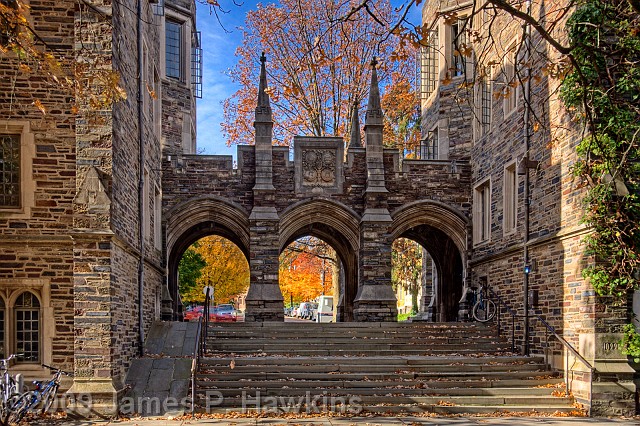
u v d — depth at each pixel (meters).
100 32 13.86
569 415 13.45
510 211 19.11
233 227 21.69
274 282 20.75
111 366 13.34
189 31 24.23
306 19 26.36
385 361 15.74
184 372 14.87
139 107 16.78
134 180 16.19
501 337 18.45
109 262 13.40
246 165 21.69
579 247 14.45
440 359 15.87
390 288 20.92
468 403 14.02
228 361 15.39
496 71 20.14
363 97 28.39
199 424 12.20
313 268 43.34
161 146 21.70
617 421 12.70
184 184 21.45
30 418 12.72
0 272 13.81
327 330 18.52
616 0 13.20
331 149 21.86
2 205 14.09
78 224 13.33
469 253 22.12
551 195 16.06
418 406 13.59
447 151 23.11
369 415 13.22
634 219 13.66
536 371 15.64
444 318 25.09
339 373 15.07
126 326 14.89
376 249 21.02
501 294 19.27
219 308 36.59
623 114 13.70
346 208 21.56
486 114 21.34
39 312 13.93
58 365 13.76
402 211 22.02
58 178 14.09
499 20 20.00
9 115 14.02
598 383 13.45
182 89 23.72
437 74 24.48
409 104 30.98
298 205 21.45
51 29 14.06
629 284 13.48
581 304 14.28
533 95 17.22
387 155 22.20
